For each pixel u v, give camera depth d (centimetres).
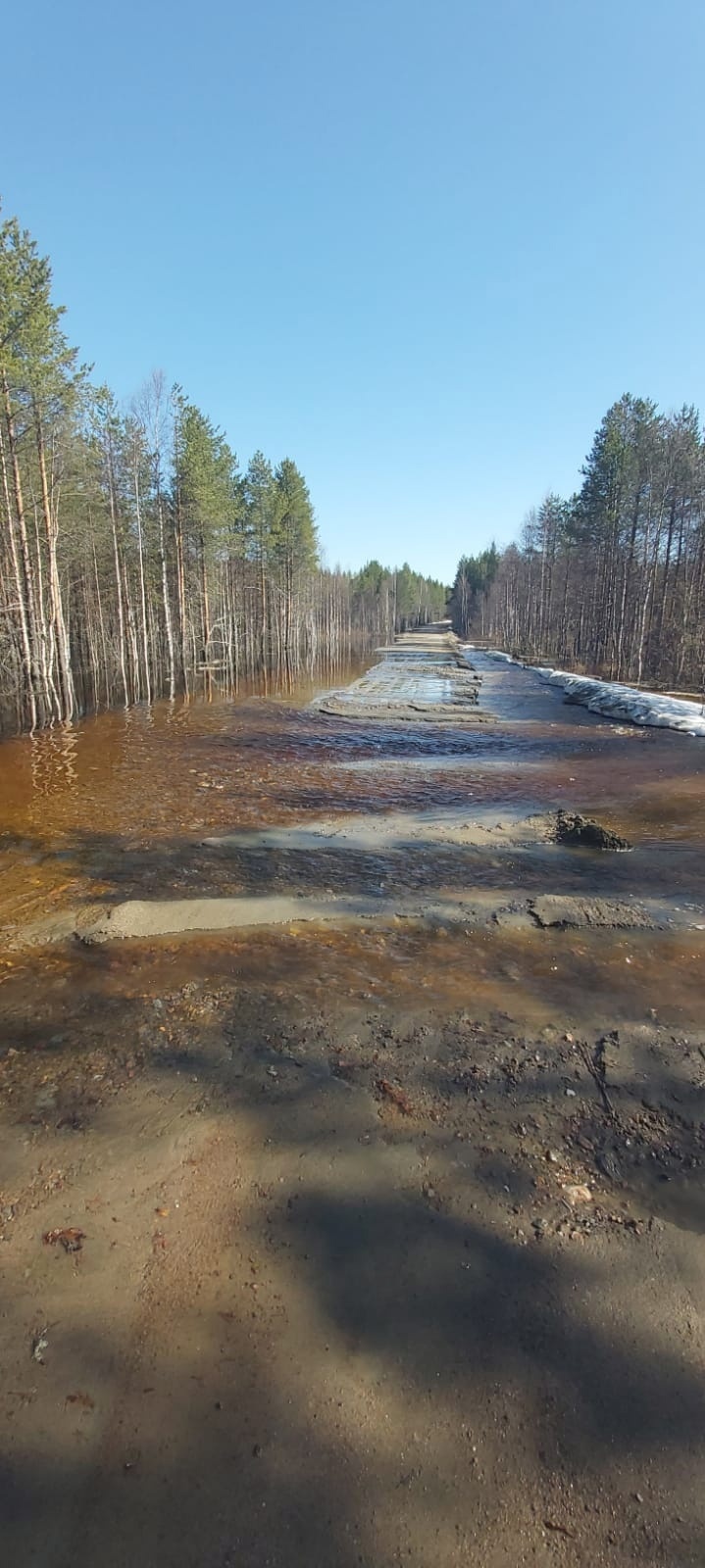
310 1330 197
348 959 459
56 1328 197
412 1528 151
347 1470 162
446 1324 200
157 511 2803
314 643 4966
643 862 690
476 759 1360
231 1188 251
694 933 511
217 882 616
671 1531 151
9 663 1898
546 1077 326
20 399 1675
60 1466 162
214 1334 195
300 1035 360
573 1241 230
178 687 3039
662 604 3091
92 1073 323
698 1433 172
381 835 780
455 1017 382
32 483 2006
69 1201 244
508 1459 164
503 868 666
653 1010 393
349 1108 299
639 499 3353
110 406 2417
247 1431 170
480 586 10462
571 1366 188
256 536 4109
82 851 714
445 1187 254
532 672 3909
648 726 1828
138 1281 212
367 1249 226
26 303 1524
